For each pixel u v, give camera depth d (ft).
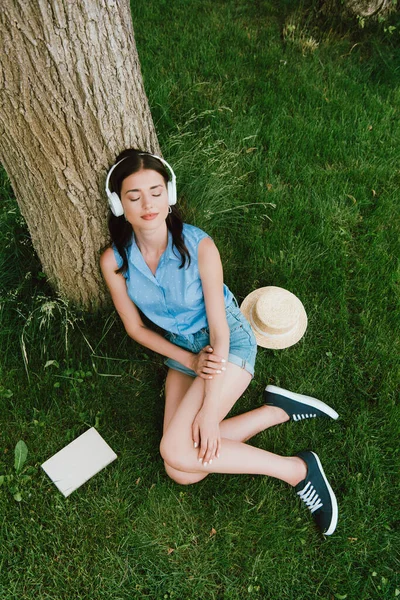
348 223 10.29
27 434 8.05
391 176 10.93
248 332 7.83
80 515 7.46
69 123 6.19
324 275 9.63
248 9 13.93
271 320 8.47
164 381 8.69
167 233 6.96
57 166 6.57
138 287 7.32
